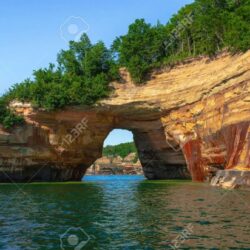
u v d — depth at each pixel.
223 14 48.03
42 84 54.56
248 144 35.47
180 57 52.84
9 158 53.25
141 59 55.12
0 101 53.47
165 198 27.88
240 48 41.28
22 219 18.55
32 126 54.84
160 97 52.19
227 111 40.25
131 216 19.23
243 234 14.68
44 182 54.56
